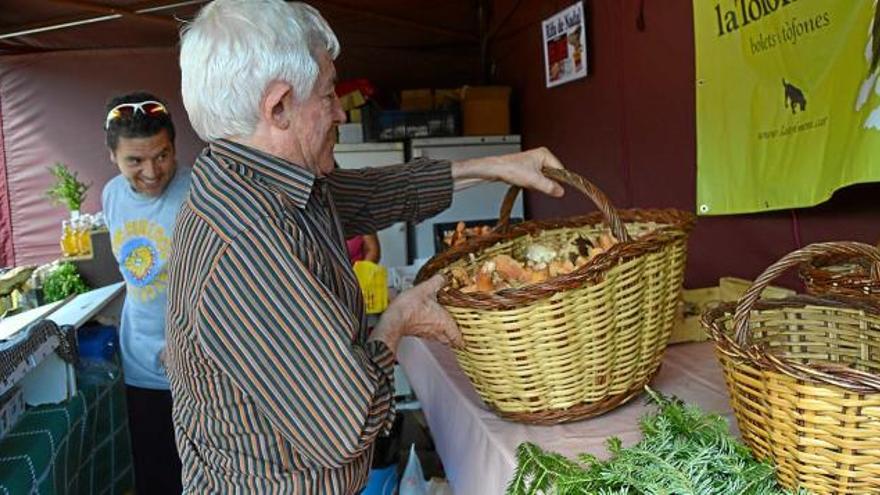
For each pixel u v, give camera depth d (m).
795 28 1.81
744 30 2.03
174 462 2.36
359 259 2.94
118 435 2.30
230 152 0.97
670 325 1.32
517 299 1.08
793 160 1.86
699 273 2.58
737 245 2.33
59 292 3.44
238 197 0.93
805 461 0.84
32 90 5.01
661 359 1.33
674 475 0.87
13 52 4.92
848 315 1.08
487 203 4.58
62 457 1.75
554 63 3.79
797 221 2.04
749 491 0.86
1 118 5.01
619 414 1.25
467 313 1.13
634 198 3.11
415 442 2.58
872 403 0.77
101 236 3.86
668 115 2.76
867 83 1.56
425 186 1.48
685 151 2.66
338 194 1.42
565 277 1.08
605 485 0.91
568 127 3.78
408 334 1.13
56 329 1.93
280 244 0.90
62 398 1.92
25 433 1.68
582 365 1.16
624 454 0.96
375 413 0.97
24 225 5.13
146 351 2.26
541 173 1.45
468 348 1.17
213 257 0.90
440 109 4.49
